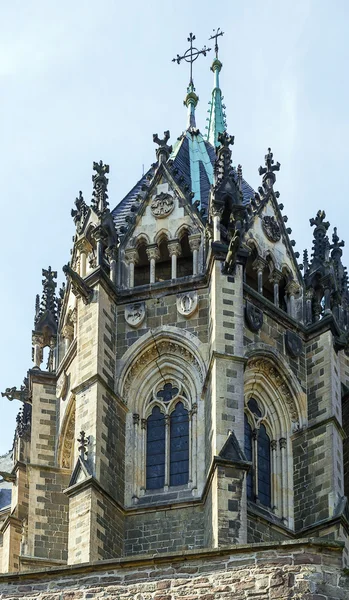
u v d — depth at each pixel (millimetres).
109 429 93375
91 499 88875
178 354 95812
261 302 97688
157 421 95062
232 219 97562
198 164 108375
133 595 60625
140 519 91312
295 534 92875
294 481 95125
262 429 96000
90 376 93938
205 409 93188
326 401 96875
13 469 102562
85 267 99438
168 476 92938
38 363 103500
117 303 98062
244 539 85375
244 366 92125
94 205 100562
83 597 61156
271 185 103625
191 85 117500
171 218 100000
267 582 59500
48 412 100750
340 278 109000
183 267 99125
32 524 96062
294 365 98062
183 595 60125
